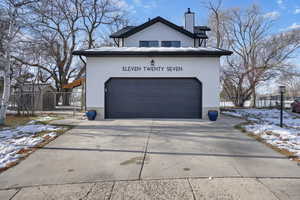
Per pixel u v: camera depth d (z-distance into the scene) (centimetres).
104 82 1085
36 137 664
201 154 507
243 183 350
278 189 329
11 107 1520
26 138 650
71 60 2445
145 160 466
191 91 1099
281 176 377
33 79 2230
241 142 614
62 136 688
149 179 370
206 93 1083
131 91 1103
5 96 923
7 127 835
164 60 1092
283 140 627
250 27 2700
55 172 406
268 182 354
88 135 703
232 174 388
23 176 389
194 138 662
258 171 401
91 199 305
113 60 1090
